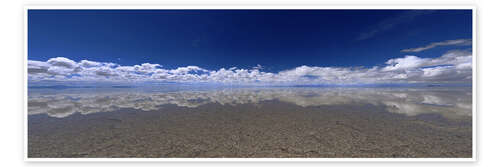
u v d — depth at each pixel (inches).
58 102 395.2
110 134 175.5
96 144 151.3
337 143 151.3
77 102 398.3
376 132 178.7
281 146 146.0
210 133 178.7
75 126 202.5
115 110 304.7
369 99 444.1
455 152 134.9
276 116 258.4
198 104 384.2
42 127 197.5
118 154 135.3
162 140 159.9
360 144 148.5
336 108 321.7
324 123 216.2
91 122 221.0
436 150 137.4
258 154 134.2
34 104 364.2
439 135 167.3
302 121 226.7
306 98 499.2
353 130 186.2
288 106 353.1
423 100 402.0
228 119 239.3
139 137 167.5
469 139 155.9
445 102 366.0
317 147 143.8
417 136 165.5
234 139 161.8
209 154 134.3
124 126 204.1
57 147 146.4
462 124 201.0
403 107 316.8
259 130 189.0
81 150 141.3
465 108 296.5
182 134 176.4
